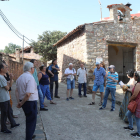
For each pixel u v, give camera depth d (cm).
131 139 330
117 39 935
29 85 278
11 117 367
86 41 875
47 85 573
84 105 609
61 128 381
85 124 412
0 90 339
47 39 2030
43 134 343
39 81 553
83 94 797
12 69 1348
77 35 1013
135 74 349
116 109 563
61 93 855
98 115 491
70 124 410
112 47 1396
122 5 947
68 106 589
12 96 750
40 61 2242
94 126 401
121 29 946
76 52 1037
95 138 333
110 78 529
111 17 941
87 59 872
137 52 987
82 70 764
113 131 372
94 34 890
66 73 693
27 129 285
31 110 289
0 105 340
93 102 621
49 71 671
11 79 390
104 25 910
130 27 967
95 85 614
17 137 325
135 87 339
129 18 966
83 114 497
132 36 972
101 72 604
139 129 339
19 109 529
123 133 361
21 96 287
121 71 1359
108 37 915
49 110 531
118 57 1381
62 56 1375
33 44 2028
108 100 707
